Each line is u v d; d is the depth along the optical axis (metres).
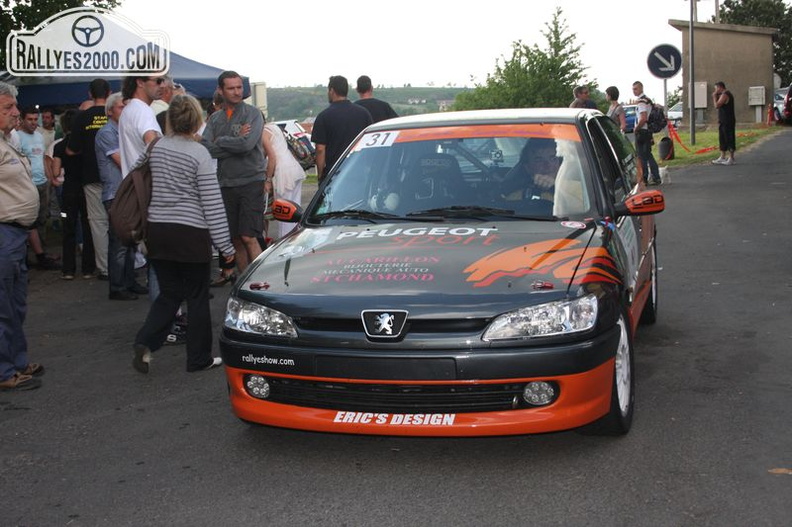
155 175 5.86
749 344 6.20
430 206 5.25
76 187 10.23
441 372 4.10
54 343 7.35
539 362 4.07
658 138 29.78
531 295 4.16
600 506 3.79
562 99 31.25
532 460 4.35
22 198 5.86
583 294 4.22
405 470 4.30
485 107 31.64
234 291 4.69
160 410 5.43
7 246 5.87
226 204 8.34
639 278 5.83
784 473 4.04
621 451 4.40
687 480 4.01
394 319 4.15
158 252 5.87
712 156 21.66
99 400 5.70
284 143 10.01
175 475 4.37
